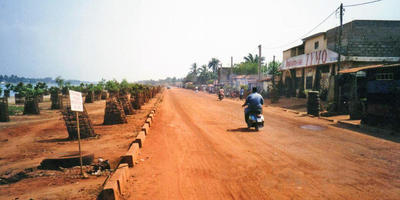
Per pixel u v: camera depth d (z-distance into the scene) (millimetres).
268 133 8922
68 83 34844
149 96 30109
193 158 5793
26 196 3732
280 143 7301
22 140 8219
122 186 3971
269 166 5156
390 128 8719
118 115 11508
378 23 18406
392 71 9609
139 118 13391
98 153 6324
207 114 15195
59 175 4754
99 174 4766
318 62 21781
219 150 6535
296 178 4441
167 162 5488
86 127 8500
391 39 18422
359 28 18375
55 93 19516
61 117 14438
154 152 6348
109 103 11594
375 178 4383
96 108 19859
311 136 8305
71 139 8258
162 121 12047
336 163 5297
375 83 9359
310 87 25047
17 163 5613
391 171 4738
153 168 5086
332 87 16750
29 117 14453
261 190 3928
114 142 7609
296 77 28859
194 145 7117
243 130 9602
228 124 11211
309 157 5781
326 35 22094
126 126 10734
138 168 5094
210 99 31859
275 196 3689
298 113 15312
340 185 4082
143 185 4184
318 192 3812
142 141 7105
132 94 19188
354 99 11945
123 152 6336
